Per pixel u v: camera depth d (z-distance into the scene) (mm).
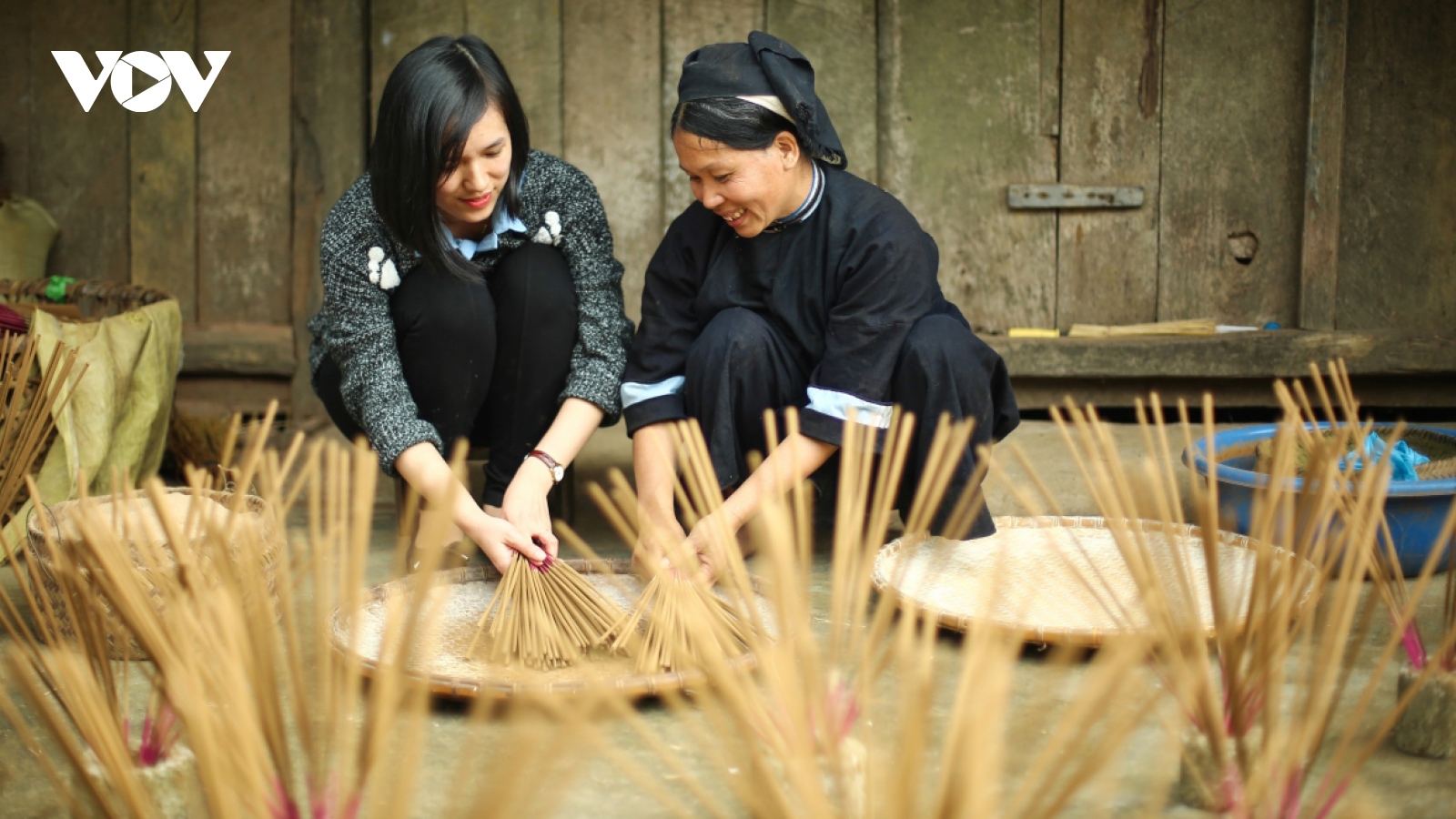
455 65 1722
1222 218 3361
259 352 3359
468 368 1968
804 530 978
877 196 1897
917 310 1859
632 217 3428
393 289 1971
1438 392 3234
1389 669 1496
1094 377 3279
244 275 3400
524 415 2020
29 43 3359
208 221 3393
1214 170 3348
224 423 2871
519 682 1357
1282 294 3357
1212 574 1043
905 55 3361
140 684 1500
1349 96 3260
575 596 1590
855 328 1822
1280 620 1051
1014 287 3424
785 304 1910
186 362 3367
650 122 3395
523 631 1541
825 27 3359
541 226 2021
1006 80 3363
